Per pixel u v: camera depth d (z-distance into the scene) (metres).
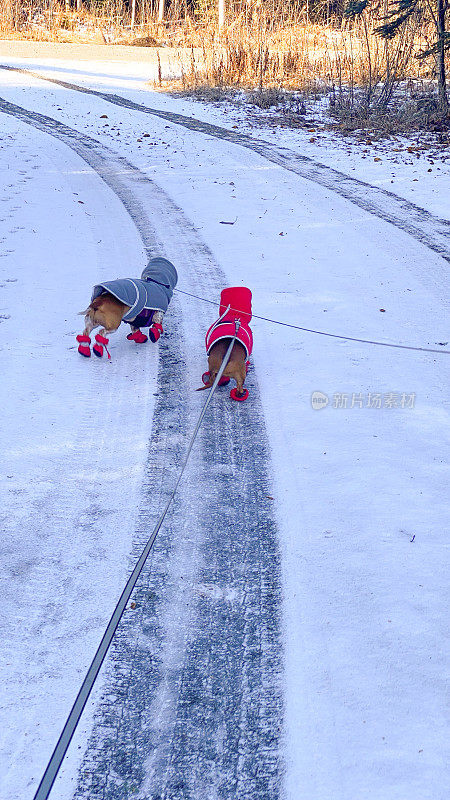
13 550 4.55
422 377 7.00
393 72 22.98
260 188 14.30
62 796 3.13
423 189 14.12
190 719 3.52
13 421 6.01
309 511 5.05
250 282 9.55
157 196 13.68
